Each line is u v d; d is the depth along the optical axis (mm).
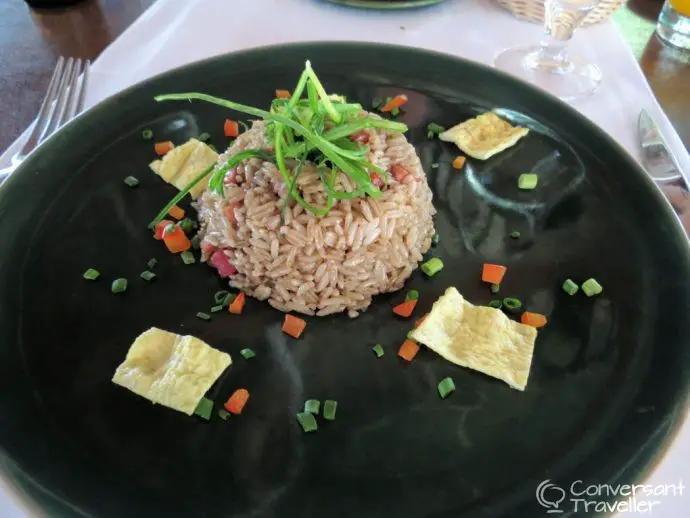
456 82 314
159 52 347
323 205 232
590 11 347
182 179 273
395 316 236
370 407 207
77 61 327
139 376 207
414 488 186
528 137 295
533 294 240
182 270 246
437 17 388
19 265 238
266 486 186
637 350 215
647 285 233
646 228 249
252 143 252
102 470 185
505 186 278
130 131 289
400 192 245
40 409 198
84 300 233
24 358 212
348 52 322
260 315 236
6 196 246
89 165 274
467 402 208
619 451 186
